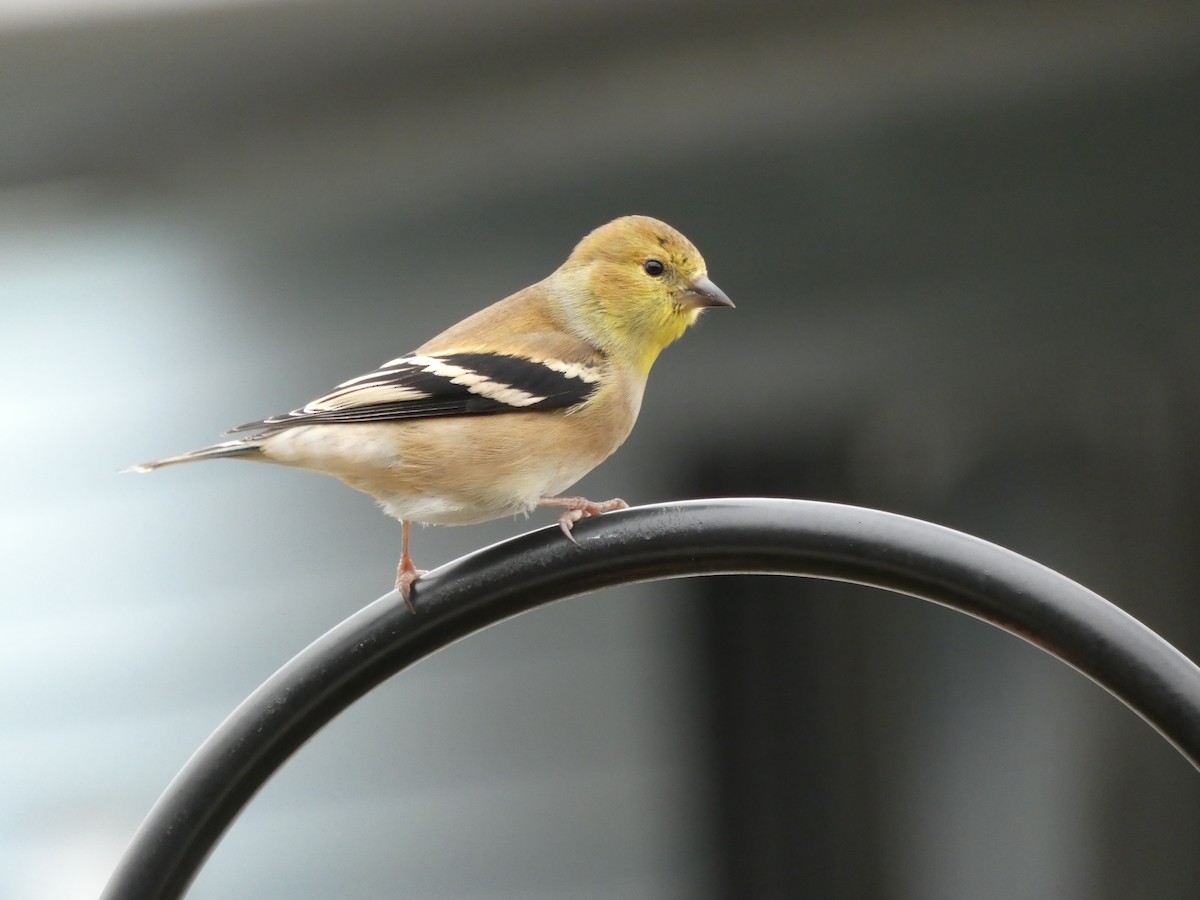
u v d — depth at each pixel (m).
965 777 12.48
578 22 11.21
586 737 12.79
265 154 12.20
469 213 12.81
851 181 12.29
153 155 12.14
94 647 13.02
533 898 12.59
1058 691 12.49
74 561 13.16
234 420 13.20
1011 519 12.27
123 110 11.80
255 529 13.27
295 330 13.20
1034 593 5.77
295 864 12.67
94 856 12.57
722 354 12.65
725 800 12.62
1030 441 12.37
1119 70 11.53
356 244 13.02
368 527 13.27
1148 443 12.25
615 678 12.86
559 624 12.94
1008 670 12.55
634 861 12.61
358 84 11.66
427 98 11.78
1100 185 12.13
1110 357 12.28
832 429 12.51
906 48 11.30
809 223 12.48
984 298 12.43
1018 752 12.45
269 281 13.18
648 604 12.95
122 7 11.29
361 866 12.62
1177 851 12.23
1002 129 12.02
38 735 12.88
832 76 11.50
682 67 11.49
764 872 12.50
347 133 12.05
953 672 12.59
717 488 12.58
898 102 11.74
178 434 13.27
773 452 12.56
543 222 12.80
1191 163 11.98
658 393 12.69
